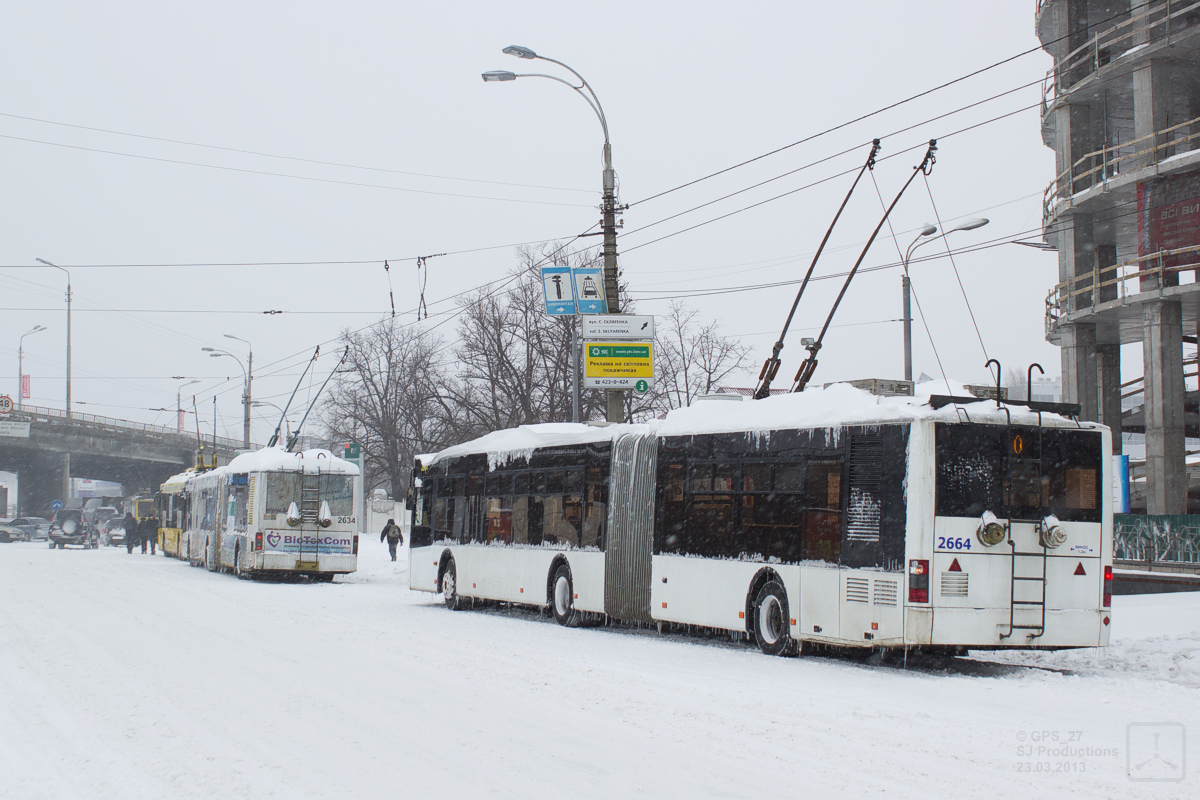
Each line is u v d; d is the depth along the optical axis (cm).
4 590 2284
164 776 679
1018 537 1237
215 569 3403
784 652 1377
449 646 1408
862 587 1261
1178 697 1032
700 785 662
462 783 666
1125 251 3528
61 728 832
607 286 2464
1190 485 3431
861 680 1154
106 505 7775
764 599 1416
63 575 2891
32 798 626
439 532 2298
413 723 861
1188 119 3114
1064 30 3206
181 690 1012
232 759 729
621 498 1728
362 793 642
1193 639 1388
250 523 2916
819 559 1327
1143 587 2194
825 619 1308
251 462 3055
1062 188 3180
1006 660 1438
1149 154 2892
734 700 985
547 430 2003
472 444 2227
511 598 1991
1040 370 1290
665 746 778
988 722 880
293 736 807
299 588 2662
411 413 5994
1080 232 3203
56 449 7575
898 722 876
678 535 1592
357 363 5869
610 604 1720
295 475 2922
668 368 5116
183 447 8406
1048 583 1245
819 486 1341
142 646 1345
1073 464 1275
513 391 5100
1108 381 3534
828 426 1335
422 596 2483
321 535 2923
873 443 1272
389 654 1305
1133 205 3092
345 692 1010
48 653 1266
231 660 1226
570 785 662
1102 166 3000
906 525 1218
